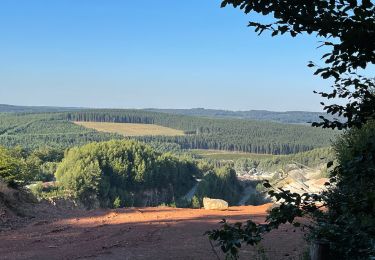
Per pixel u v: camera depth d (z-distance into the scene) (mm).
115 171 79438
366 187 2447
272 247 8031
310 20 2186
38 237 9992
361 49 2156
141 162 84312
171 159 96062
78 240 9570
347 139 6188
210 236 2518
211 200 16172
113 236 9938
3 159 14867
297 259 6957
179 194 94500
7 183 14242
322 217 2660
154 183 87625
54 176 72438
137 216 13242
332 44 2199
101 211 14438
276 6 2203
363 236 2463
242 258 7293
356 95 2482
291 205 2504
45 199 15594
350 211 2436
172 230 10641
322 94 2535
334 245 2625
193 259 7527
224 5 2252
